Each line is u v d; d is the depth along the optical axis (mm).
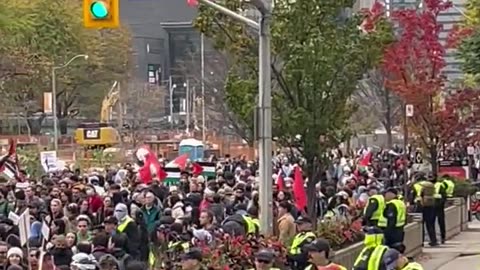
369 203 49594
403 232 51062
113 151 134125
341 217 49781
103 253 34906
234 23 50500
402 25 85625
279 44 49594
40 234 42094
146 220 46250
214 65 177125
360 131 165250
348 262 45375
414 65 85250
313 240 34531
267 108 43469
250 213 46062
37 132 196500
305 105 50188
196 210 47531
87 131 145000
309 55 49250
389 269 31625
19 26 170125
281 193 50938
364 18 51938
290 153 58906
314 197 51500
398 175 93125
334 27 50594
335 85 50344
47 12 184500
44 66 176000
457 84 95750
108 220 40969
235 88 50688
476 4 79312
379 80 143500
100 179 71188
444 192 68312
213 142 180375
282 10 49781
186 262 29062
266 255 28953
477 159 121812
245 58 51094
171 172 74625
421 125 85312
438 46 85500
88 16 35781
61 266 33344
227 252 36094
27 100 187750
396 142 183750
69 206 47906
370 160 103312
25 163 92062
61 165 95875
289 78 49719
